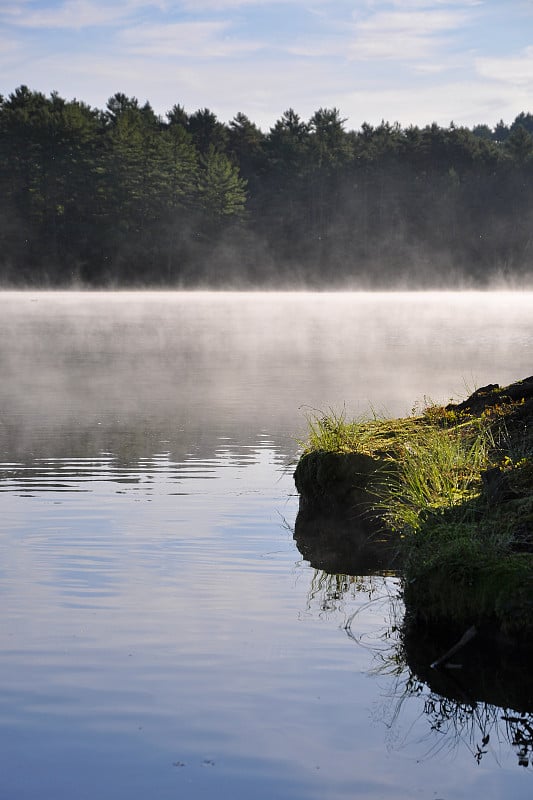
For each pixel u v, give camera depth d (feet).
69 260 398.42
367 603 24.29
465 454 33.86
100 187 399.03
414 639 21.95
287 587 25.26
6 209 392.47
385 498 32.30
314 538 30.86
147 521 32.45
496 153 502.79
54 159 395.34
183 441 51.93
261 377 89.45
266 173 463.83
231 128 503.61
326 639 21.30
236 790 14.60
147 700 17.67
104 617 22.24
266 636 21.31
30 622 21.81
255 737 16.38
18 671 18.93
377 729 16.93
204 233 422.41
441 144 501.56
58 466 44.14
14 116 394.93
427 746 16.40
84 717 16.94
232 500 36.35
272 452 48.32
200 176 431.43
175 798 14.30
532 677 19.79
